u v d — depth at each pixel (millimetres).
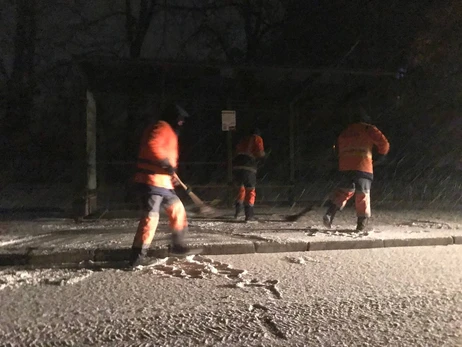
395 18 15258
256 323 4762
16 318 4863
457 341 4344
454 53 14188
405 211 12328
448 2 13797
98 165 12156
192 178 13844
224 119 11727
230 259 7414
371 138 9047
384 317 4934
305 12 19500
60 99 17766
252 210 10398
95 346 4227
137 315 4953
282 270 6766
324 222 9281
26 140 18734
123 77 11477
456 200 14266
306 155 14328
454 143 14633
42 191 19250
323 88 13023
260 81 12039
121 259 7305
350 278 6363
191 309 5141
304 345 4254
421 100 14539
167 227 9578
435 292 5754
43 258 7105
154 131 6766
